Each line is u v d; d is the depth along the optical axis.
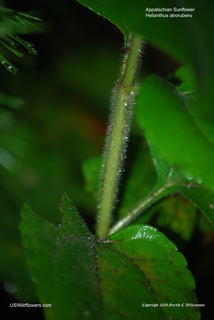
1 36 0.27
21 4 0.47
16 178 0.45
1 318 0.32
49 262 0.23
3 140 0.47
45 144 0.50
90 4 0.26
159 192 0.28
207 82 0.21
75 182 0.46
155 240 0.25
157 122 0.22
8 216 0.39
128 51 0.26
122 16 0.22
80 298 0.23
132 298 0.23
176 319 0.24
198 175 0.22
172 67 0.54
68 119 0.54
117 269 0.24
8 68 0.27
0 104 0.48
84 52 0.58
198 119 0.22
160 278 0.25
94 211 0.42
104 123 0.55
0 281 0.34
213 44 0.22
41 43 0.55
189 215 0.31
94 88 0.57
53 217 0.42
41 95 0.54
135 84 0.26
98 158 0.34
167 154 0.22
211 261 0.34
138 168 0.33
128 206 0.32
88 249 0.24
